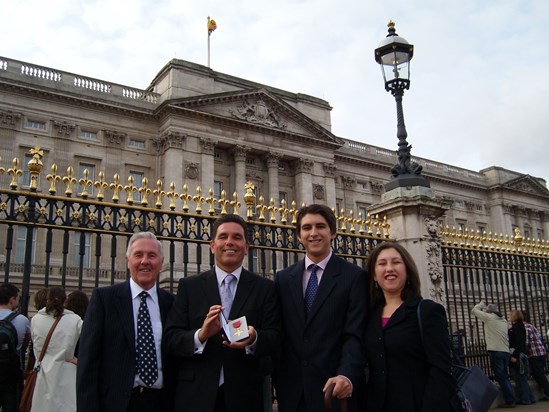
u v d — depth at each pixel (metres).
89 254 26.25
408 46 10.38
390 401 4.22
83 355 4.25
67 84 34.38
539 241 12.31
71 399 5.63
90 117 35.03
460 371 4.93
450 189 54.06
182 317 4.57
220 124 39.06
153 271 4.62
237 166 39.34
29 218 6.38
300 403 4.37
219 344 4.41
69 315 5.93
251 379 4.45
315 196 42.88
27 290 6.21
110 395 4.20
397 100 10.34
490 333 10.16
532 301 11.57
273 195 40.47
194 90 38.84
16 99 32.50
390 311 4.53
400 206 9.47
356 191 47.91
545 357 11.59
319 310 4.56
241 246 4.75
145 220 7.18
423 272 9.09
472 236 10.70
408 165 10.06
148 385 4.32
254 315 4.59
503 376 9.97
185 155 36.81
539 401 10.70
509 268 11.12
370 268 4.74
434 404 4.04
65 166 33.19
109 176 34.72
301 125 43.53
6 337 5.70
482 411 4.61
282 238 8.29
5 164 31.08
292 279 4.82
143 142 36.94
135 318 4.52
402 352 4.28
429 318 4.30
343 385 3.88
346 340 4.46
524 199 58.53
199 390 4.28
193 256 23.91
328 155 44.75
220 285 4.72
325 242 4.79
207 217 7.68
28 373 6.22
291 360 4.54
